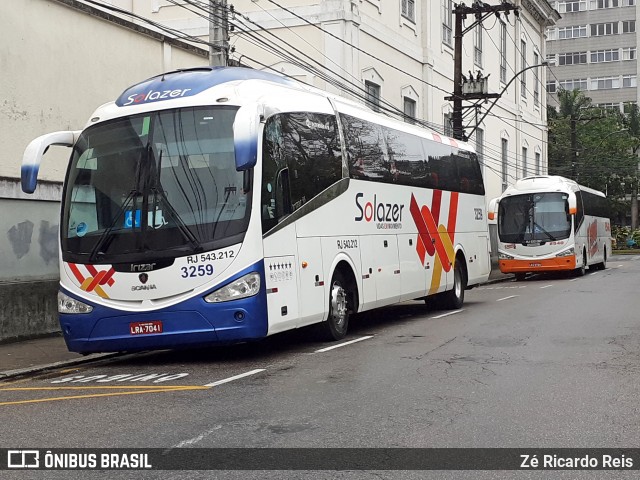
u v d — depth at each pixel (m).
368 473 5.66
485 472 5.69
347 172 13.47
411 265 16.00
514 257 30.67
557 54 96.69
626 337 12.47
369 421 7.16
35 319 14.34
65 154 15.64
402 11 30.77
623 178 70.44
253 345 12.79
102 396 8.79
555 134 68.50
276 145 11.23
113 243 10.55
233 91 10.91
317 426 7.00
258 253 10.45
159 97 11.05
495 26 43.28
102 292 10.53
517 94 47.19
